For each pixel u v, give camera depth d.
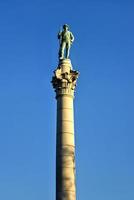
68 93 41.12
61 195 37.72
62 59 42.88
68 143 39.41
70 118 40.38
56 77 41.47
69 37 44.16
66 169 38.47
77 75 42.06
